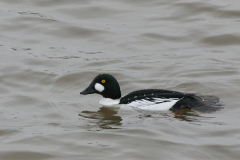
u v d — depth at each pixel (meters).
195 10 22.16
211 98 13.92
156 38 19.78
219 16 21.58
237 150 10.70
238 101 13.80
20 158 10.66
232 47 18.91
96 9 22.67
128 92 14.98
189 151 10.73
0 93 15.08
